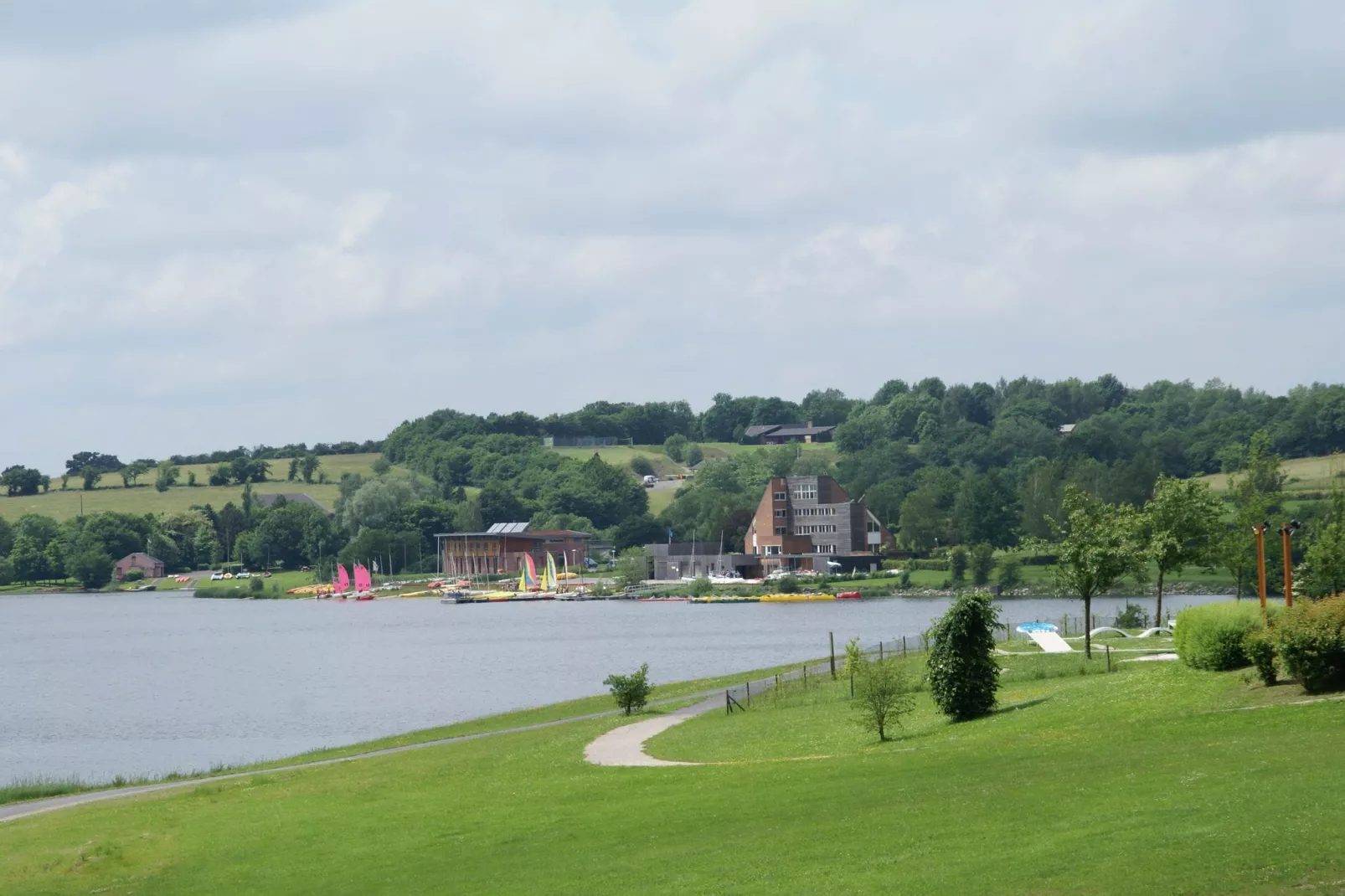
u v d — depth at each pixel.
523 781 76.50
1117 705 71.25
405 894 50.03
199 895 53.72
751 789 62.81
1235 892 35.75
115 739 153.50
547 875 49.97
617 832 56.38
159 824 71.81
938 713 88.25
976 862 42.12
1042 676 100.19
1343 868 36.25
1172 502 126.69
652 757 84.19
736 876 45.53
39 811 83.19
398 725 157.75
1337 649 60.28
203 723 166.38
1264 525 72.00
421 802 71.12
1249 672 68.06
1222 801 44.25
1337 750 49.75
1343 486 157.12
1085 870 39.06
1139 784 49.34
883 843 46.94
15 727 167.75
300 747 143.00
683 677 188.12
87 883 57.91
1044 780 53.28
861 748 77.06
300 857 58.88
